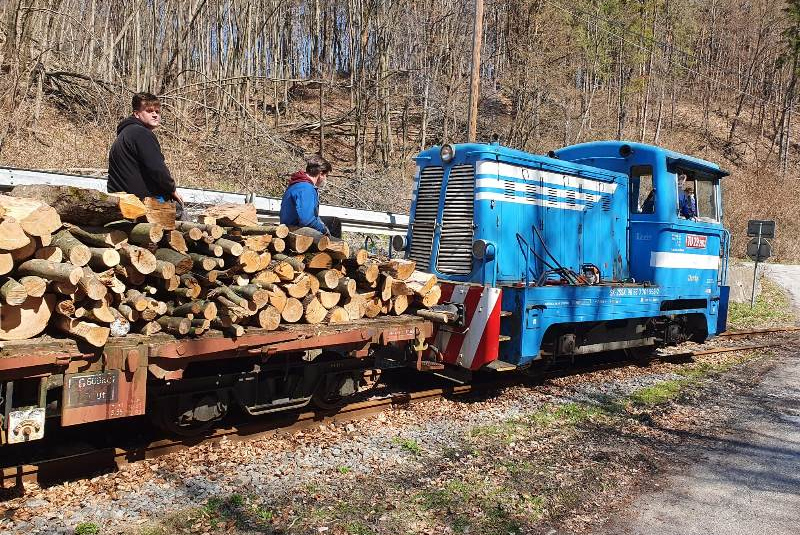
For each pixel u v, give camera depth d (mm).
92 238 4016
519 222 7629
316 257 5328
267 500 4254
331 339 5383
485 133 27391
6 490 4098
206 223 4859
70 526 3754
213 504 4121
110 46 18000
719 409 7555
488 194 7250
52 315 3863
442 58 27188
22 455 4676
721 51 53844
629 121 41719
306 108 29641
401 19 26594
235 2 22594
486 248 6961
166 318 4402
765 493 5066
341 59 35312
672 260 9383
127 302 4168
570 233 8367
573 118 28312
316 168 6094
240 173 16594
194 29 24438
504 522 4227
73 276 3594
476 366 6680
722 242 10969
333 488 4543
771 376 9820
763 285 22875
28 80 14539
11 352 3516
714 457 5840
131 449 4754
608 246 9031
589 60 28562
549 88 25781
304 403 5770
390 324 5961
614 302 8336
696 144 44719
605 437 6207
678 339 10352
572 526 4266
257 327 4906
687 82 51688
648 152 9148
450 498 4516
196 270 4641
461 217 7383
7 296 3494
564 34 26375
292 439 5504
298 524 3939
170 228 4344
